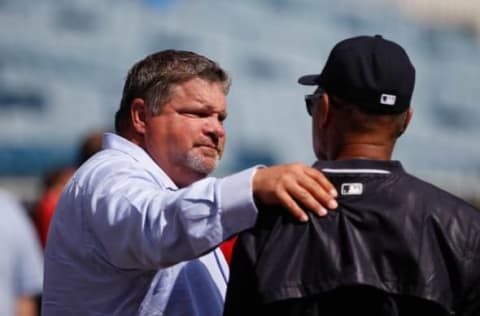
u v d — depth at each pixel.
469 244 9.62
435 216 9.67
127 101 11.91
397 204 9.66
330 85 9.98
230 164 49.72
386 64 9.80
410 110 10.27
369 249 9.53
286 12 55.22
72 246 11.06
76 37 46.59
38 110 44.75
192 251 9.64
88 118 46.00
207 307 11.40
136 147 11.68
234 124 50.41
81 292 11.12
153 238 9.70
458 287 9.57
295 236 9.61
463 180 59.94
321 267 9.46
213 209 9.55
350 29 58.88
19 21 45.25
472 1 66.56
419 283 9.38
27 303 18.53
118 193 10.30
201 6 51.41
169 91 11.60
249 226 9.62
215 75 11.81
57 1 46.31
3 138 43.50
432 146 59.06
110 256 10.38
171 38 49.94
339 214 9.65
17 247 18.33
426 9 63.91
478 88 63.16
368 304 9.41
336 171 9.84
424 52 62.03
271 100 52.38
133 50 48.28
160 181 11.45
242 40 52.66
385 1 61.59
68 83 45.88
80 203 10.94
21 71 44.75
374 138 9.94
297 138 52.69
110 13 47.91
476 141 61.50
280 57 53.88
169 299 11.11
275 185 9.48
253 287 9.60
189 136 11.59
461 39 64.62
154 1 49.62
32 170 43.81
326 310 9.45
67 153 44.94
